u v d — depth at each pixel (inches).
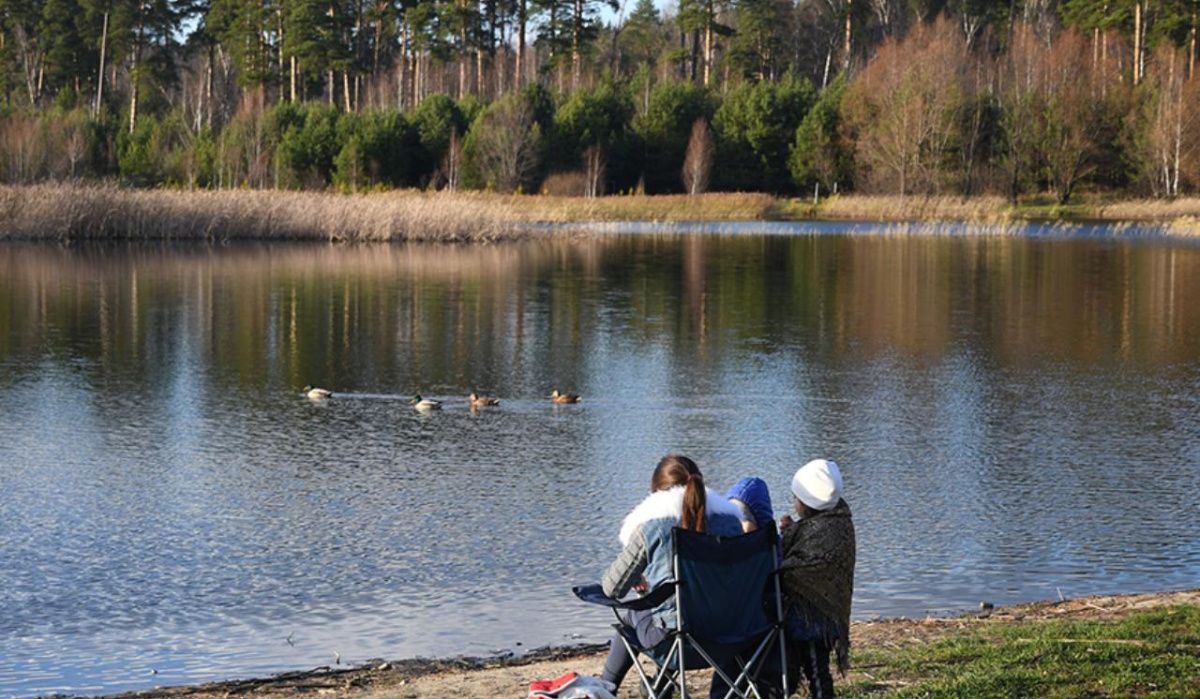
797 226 2795.3
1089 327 1215.6
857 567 507.8
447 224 2352.4
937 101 3233.3
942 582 487.8
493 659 389.1
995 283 1601.9
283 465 687.7
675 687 289.0
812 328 1214.9
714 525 259.0
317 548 540.4
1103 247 2174.0
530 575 503.8
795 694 305.6
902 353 1063.6
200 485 644.7
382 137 3348.9
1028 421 794.2
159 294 1460.4
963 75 3380.9
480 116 3405.5
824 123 3440.0
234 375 962.7
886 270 1776.6
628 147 3558.1
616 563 258.1
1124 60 3804.1
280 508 602.5
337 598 477.4
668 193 3570.4
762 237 2484.0
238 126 3403.1
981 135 3319.4
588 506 606.2
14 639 434.6
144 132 3486.7
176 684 388.8
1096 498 613.3
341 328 1208.8
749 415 817.5
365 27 4830.2
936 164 3245.6
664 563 253.1
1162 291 1499.8
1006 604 460.1
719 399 868.6
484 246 2246.6
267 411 832.9
